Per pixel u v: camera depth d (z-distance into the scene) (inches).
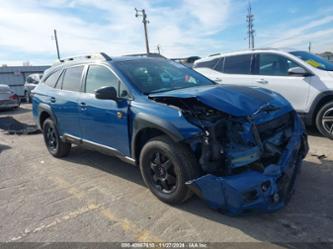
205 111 131.0
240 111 126.7
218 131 125.1
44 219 141.5
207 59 310.8
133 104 151.5
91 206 151.3
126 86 160.4
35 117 247.6
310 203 139.4
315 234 117.1
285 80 250.1
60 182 185.0
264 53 267.9
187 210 140.2
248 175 119.6
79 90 194.9
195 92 138.9
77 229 131.3
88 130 185.6
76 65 205.2
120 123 158.4
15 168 217.6
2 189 180.1
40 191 173.6
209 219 131.9
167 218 135.0
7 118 423.5
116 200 155.9
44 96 228.8
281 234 118.3
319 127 237.1
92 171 199.9
